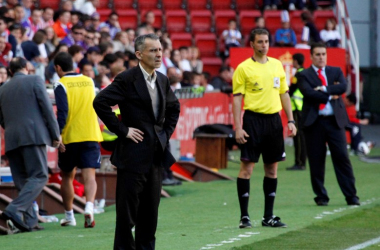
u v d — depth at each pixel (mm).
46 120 27688
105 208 34781
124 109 19328
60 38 51188
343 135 32469
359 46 84125
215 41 72875
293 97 47344
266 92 25969
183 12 75188
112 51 47438
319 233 25297
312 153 32719
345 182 32531
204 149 48469
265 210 26844
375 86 83750
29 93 27688
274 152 26219
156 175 19484
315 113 32375
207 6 77750
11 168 28344
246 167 26406
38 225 28391
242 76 26094
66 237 25766
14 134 27641
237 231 25875
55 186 34562
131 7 75812
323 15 75188
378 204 32812
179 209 32719
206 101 52281
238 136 26031
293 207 32188
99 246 23641
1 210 30516
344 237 24500
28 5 53188
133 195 19156
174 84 48438
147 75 19391
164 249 22562
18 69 28172
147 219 19656
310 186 40031
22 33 46094
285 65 57406
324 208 31719
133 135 19078
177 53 57625
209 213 31406
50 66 42375
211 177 43688
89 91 28844
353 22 83750
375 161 53688
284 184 41000
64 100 28203
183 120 49469
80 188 35094
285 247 22641
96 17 57594
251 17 75125
